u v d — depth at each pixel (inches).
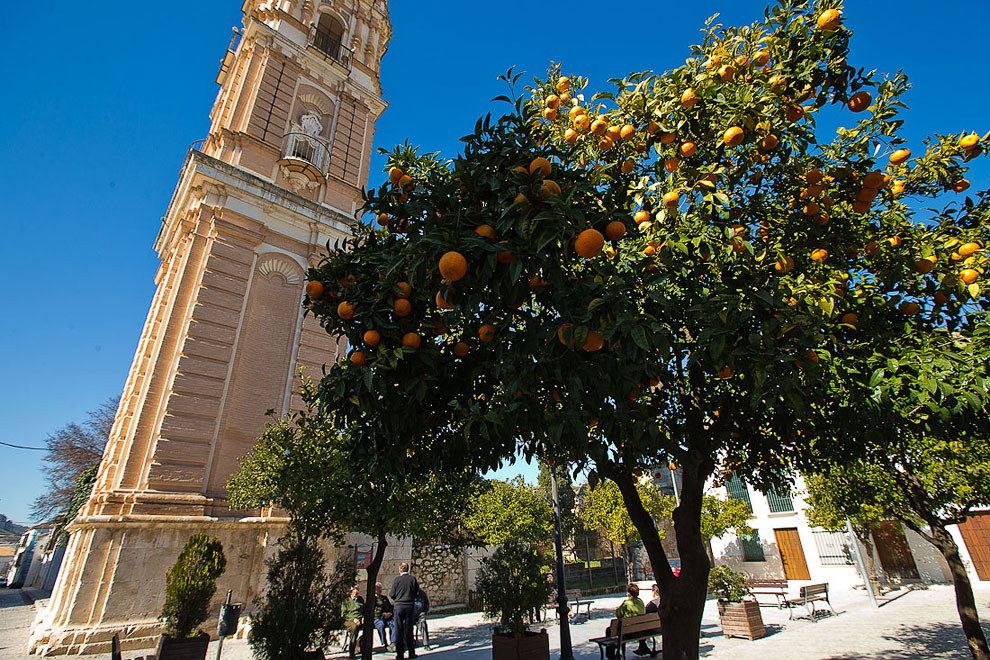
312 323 655.8
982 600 539.8
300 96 808.3
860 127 164.9
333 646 466.9
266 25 792.3
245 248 629.6
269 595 310.5
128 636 423.2
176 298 577.3
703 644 423.5
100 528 447.8
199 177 623.5
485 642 472.1
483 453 167.3
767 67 153.3
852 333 168.7
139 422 513.7
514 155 122.6
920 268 162.2
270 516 535.5
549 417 121.6
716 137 154.7
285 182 722.8
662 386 184.7
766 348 114.6
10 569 2108.8
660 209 156.5
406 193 150.9
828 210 165.2
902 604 562.9
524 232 100.7
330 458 337.1
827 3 140.4
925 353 135.5
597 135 163.5
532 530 808.9
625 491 192.2
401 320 135.8
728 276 139.1
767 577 890.7
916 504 314.7
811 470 212.5
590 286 114.9
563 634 373.4
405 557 639.1
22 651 435.8
